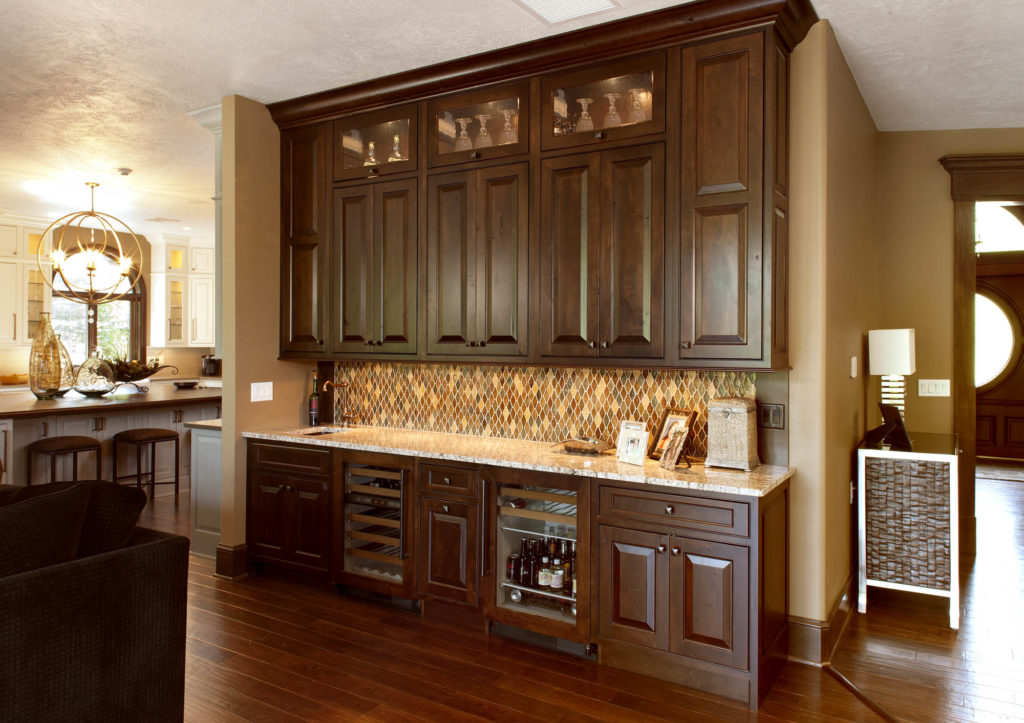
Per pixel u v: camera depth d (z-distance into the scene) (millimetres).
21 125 4699
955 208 4621
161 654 2090
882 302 4785
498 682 2854
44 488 2139
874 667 3031
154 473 6320
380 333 3934
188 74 3783
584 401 3693
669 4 2938
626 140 3154
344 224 4086
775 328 2916
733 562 2680
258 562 4137
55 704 1817
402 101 3855
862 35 3184
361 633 3338
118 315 9211
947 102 4121
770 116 2842
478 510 3314
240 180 4113
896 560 3680
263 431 4184
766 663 2746
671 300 3051
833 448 3262
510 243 3498
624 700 2713
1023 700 2736
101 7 3020
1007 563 4578
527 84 3447
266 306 4297
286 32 3258
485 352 3562
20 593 1731
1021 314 8836
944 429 4699
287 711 2604
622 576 2928
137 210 7711
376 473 3674
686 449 3381
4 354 8219
